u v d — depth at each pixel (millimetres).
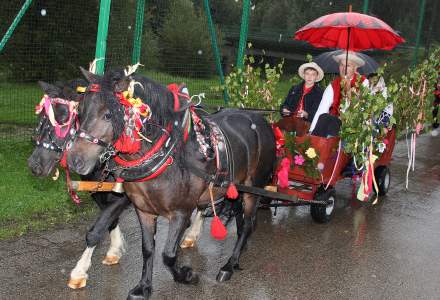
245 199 4719
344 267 4855
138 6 7215
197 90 8125
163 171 3604
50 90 3646
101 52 5422
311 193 5789
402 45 14367
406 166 9258
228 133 4410
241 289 4305
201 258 4895
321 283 4496
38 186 6203
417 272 4836
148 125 3484
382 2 13773
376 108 5746
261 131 4840
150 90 3529
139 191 3707
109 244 5008
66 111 3594
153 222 3965
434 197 7445
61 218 5461
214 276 4523
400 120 7797
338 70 7273
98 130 3172
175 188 3674
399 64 13680
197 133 3871
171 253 3781
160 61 8430
